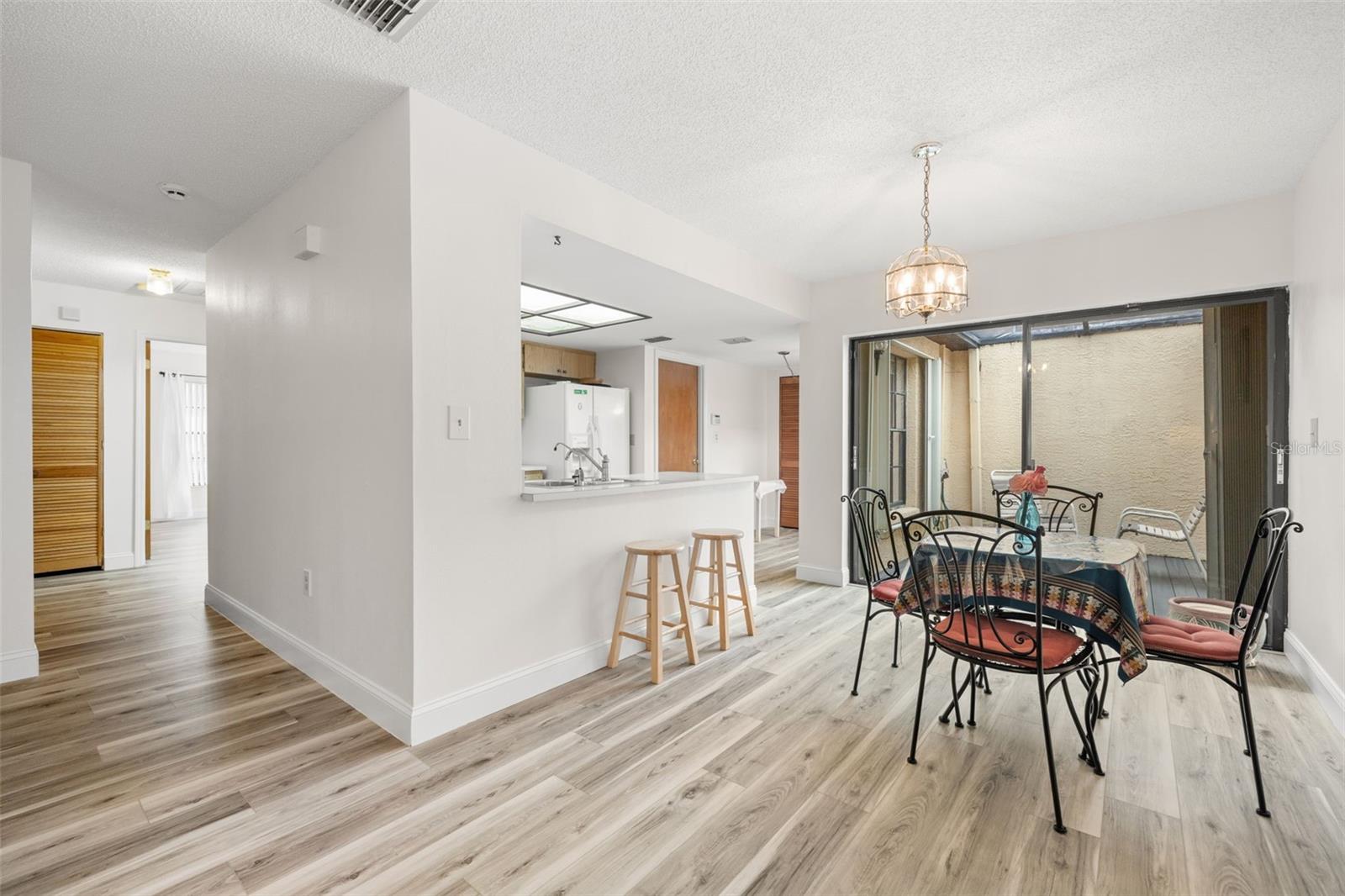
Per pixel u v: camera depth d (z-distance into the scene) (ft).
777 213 10.87
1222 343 10.76
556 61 6.60
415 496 7.01
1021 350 12.80
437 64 6.62
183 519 29.01
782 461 26.17
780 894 4.72
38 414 15.35
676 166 9.08
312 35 6.14
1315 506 8.57
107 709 7.88
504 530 8.04
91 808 5.78
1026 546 7.54
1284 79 6.81
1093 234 11.60
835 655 10.13
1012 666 6.18
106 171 8.99
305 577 9.05
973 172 9.20
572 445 18.80
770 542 22.30
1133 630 6.31
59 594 13.82
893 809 5.83
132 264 13.33
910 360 14.35
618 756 6.77
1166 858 5.10
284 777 6.30
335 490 8.30
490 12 5.82
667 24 6.00
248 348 10.74
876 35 6.15
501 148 8.05
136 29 5.99
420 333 7.07
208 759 6.66
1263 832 5.45
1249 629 5.99
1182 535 11.12
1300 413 9.37
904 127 7.92
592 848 5.26
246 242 10.77
